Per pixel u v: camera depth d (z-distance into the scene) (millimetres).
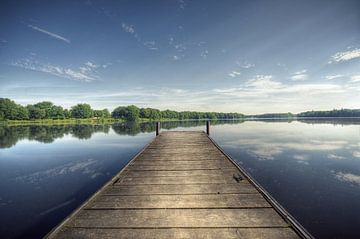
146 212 2695
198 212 2680
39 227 4496
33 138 22094
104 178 7816
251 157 10719
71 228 2336
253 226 2342
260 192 3293
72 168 9281
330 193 6031
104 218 2545
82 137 22344
